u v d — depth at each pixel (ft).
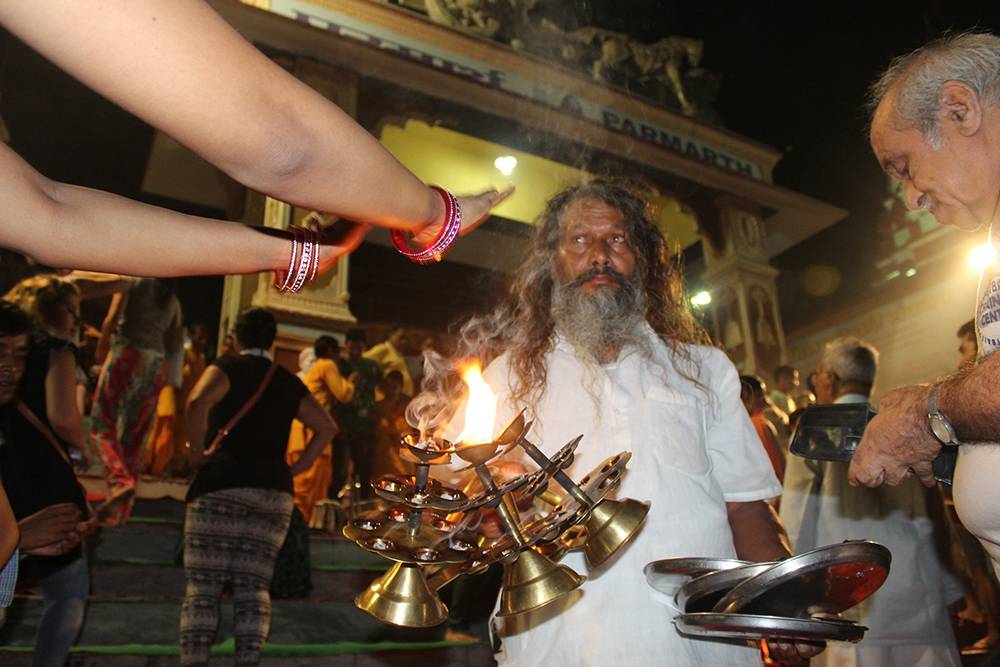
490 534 3.57
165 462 22.33
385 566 15.80
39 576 9.32
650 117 43.14
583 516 3.34
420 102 35.04
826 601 3.62
